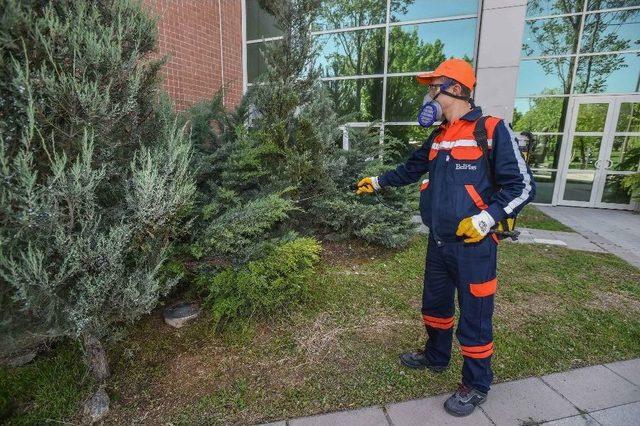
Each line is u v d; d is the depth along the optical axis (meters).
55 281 1.60
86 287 1.71
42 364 2.30
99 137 1.78
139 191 1.78
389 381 2.28
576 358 2.55
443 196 1.92
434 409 2.06
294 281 3.00
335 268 3.95
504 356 2.54
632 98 7.76
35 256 1.52
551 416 2.03
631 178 7.73
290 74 3.53
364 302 3.23
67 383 2.17
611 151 8.08
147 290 1.93
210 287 2.76
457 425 1.94
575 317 3.09
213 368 2.35
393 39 7.98
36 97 1.54
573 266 4.34
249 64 8.39
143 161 1.85
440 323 2.24
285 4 3.37
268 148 3.44
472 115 1.87
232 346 2.56
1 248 1.47
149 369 2.31
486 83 7.12
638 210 7.90
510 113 7.10
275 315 2.92
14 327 1.77
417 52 7.91
